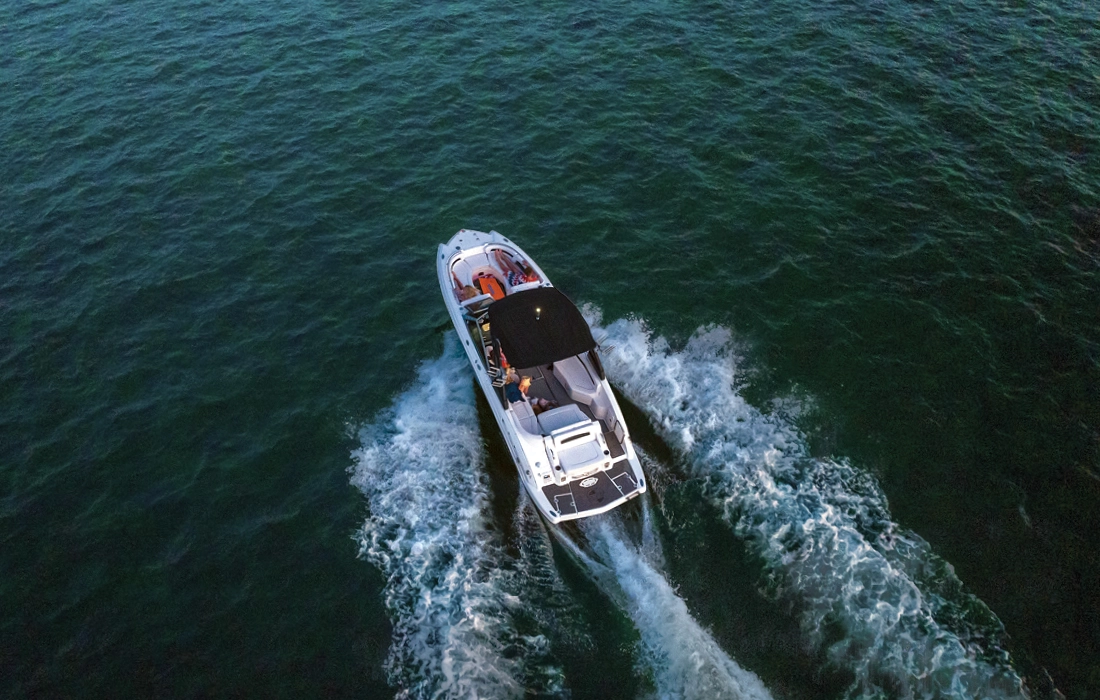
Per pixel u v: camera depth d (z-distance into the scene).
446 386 22.25
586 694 15.27
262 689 15.62
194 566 17.88
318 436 20.92
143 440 20.83
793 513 18.31
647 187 29.03
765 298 24.58
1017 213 26.97
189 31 38.62
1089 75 33.50
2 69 35.94
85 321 24.33
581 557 17.55
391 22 38.88
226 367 22.92
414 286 25.69
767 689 15.16
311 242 27.27
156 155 31.00
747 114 32.12
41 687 15.66
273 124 32.53
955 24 37.44
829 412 20.91
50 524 18.77
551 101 33.34
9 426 21.14
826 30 37.16
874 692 15.07
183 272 26.11
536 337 19.22
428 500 19.06
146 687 15.69
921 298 24.17
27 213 28.38
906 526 18.06
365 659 16.03
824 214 27.45
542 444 18.16
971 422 20.48
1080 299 23.78
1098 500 18.50
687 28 37.72
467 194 29.09
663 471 19.33
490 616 16.56
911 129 30.91
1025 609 16.41
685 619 16.30
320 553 18.03
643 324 23.88
